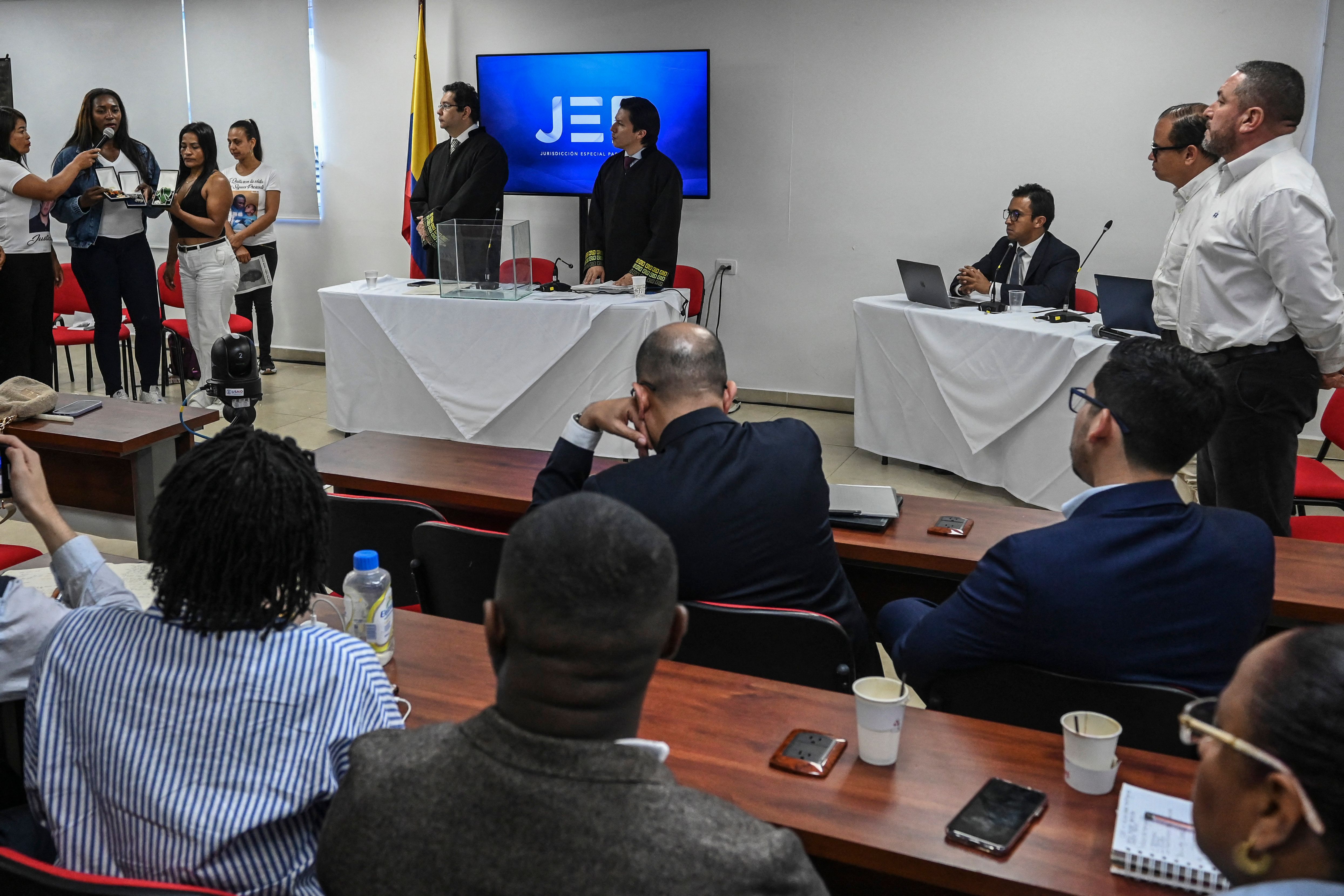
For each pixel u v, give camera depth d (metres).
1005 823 1.20
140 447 3.11
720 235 6.16
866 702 1.31
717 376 1.89
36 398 3.22
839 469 5.03
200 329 5.82
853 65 5.69
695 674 1.58
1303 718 0.64
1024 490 4.32
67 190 5.28
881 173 5.77
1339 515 3.53
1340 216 4.98
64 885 0.94
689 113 5.96
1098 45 5.24
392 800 0.80
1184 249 3.39
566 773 0.76
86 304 5.81
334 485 2.78
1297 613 1.96
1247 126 3.04
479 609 2.13
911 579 2.39
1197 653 1.49
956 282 5.01
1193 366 1.51
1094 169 5.38
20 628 1.35
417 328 4.98
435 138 6.37
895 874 1.19
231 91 6.94
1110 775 1.27
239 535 1.07
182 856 1.06
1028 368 4.19
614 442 4.83
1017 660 1.55
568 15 6.16
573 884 0.73
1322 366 3.09
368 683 1.15
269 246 6.69
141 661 1.09
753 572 1.79
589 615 0.76
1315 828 0.62
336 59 6.68
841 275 5.97
